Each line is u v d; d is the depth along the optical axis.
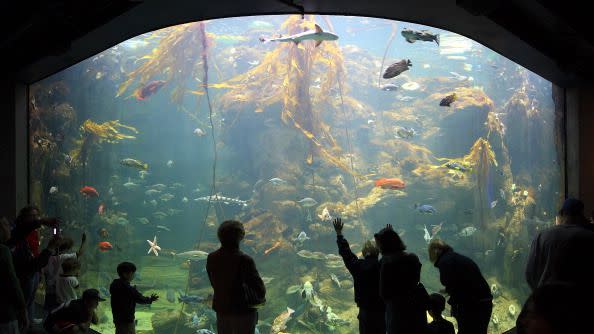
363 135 24.42
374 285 4.98
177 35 22.89
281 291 17.00
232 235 4.65
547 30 6.38
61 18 5.88
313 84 23.53
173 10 6.39
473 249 20.81
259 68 21.39
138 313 18.22
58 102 19.41
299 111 19.67
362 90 27.72
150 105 39.53
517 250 19.41
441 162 24.64
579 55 6.76
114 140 30.20
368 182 22.52
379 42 39.44
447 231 20.95
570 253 4.00
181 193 40.66
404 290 4.42
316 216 19.08
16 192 7.48
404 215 20.92
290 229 18.66
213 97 33.50
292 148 20.33
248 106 21.39
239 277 4.56
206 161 43.75
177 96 24.17
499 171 21.25
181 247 37.34
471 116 23.50
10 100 7.43
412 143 24.88
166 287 22.50
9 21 5.86
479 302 4.61
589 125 7.85
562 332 1.41
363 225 20.03
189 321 15.80
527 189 21.12
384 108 27.52
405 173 21.73
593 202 7.83
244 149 22.69
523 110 22.66
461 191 20.81
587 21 5.89
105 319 16.31
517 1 5.91
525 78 23.86
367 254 5.16
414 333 4.40
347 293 16.64
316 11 6.84
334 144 20.52
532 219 20.11
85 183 22.73
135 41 31.36
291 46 19.34
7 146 7.43
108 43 6.90
